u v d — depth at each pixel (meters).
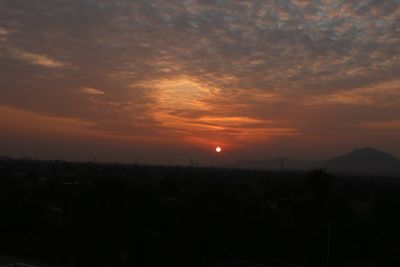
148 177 85.75
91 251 26.83
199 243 29.50
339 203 36.00
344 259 31.47
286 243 31.86
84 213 29.97
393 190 62.75
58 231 28.12
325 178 36.16
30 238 29.25
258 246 31.09
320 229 35.28
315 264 30.00
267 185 70.88
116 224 28.78
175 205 37.28
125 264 26.52
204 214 30.34
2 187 42.09
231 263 28.28
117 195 37.53
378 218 41.50
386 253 30.92
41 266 24.19
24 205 34.22
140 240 27.75
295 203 42.97
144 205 37.75
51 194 45.44
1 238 29.62
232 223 30.86
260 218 33.28
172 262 28.17
